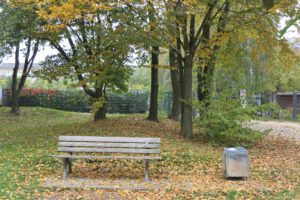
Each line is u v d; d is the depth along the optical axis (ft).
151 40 44.06
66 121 78.84
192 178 31.04
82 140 31.07
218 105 47.91
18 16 49.80
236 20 48.88
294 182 30.27
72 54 56.75
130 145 30.78
